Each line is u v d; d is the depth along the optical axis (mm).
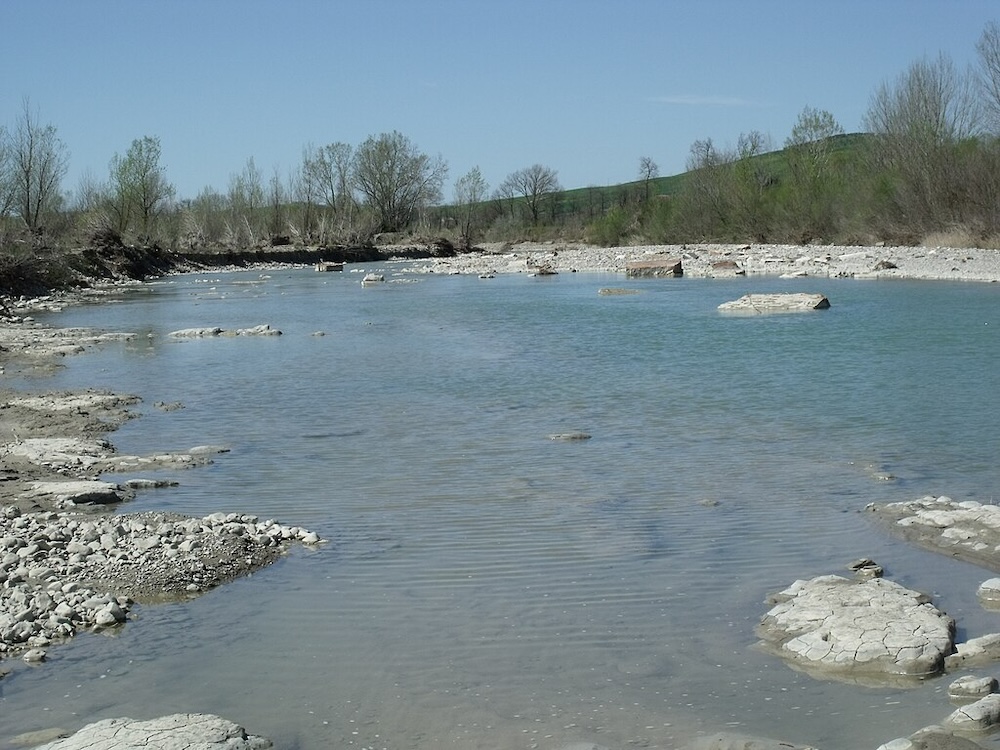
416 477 14516
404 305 45250
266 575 10555
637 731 7219
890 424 17297
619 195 165500
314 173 116438
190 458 15766
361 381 23562
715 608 9453
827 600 9203
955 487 13398
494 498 13305
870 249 64812
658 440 16641
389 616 9406
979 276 46031
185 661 8570
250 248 96438
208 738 6957
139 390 22812
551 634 8945
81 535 11602
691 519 12219
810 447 15852
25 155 71688
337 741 7168
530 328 33750
